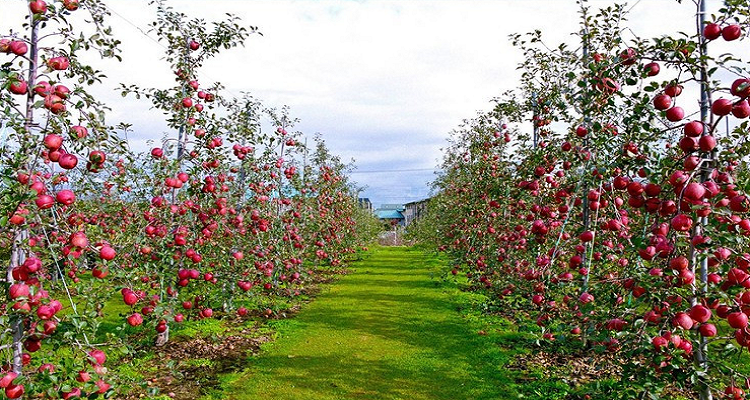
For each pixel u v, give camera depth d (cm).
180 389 526
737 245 295
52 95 324
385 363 614
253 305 870
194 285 659
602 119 516
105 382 318
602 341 354
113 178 537
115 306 873
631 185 343
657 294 310
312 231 1205
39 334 316
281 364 612
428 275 1380
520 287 633
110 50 358
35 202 312
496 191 741
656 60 331
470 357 627
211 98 677
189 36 666
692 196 285
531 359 605
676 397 420
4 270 338
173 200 612
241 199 811
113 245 460
